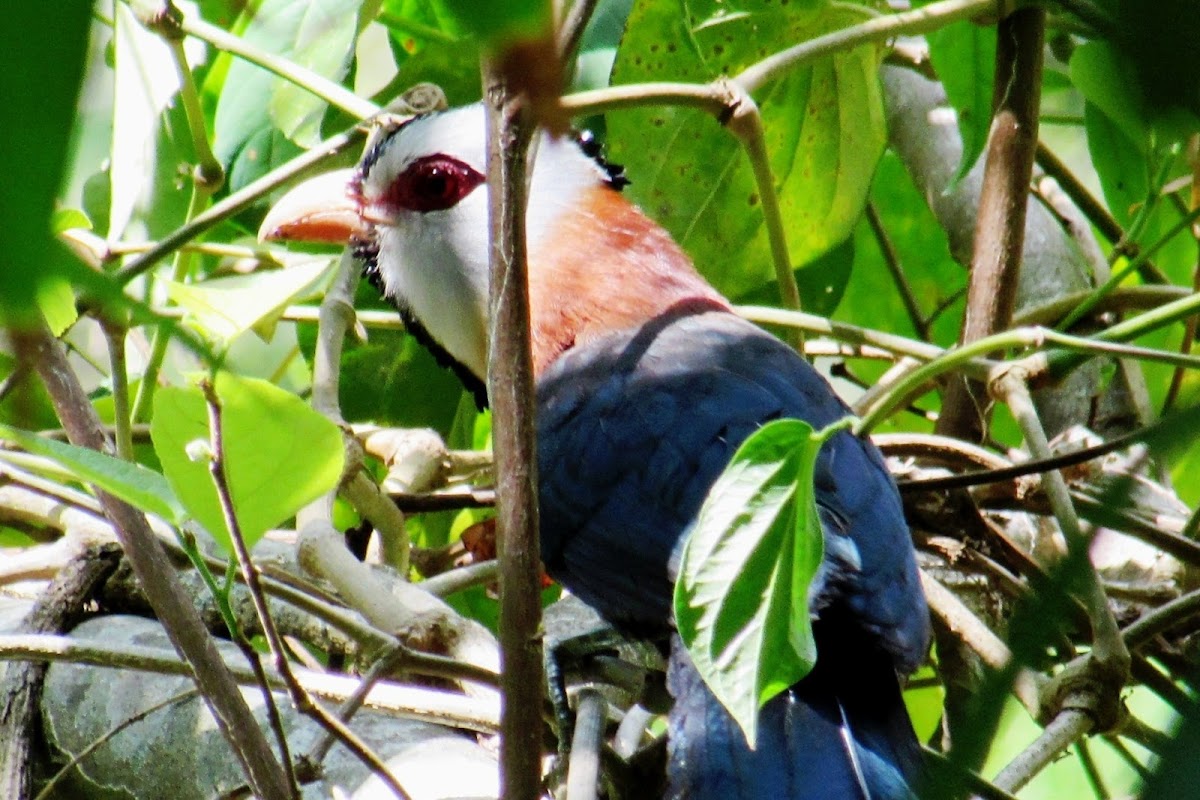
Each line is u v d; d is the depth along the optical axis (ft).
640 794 17.62
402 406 29.78
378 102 28.14
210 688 12.91
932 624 22.65
